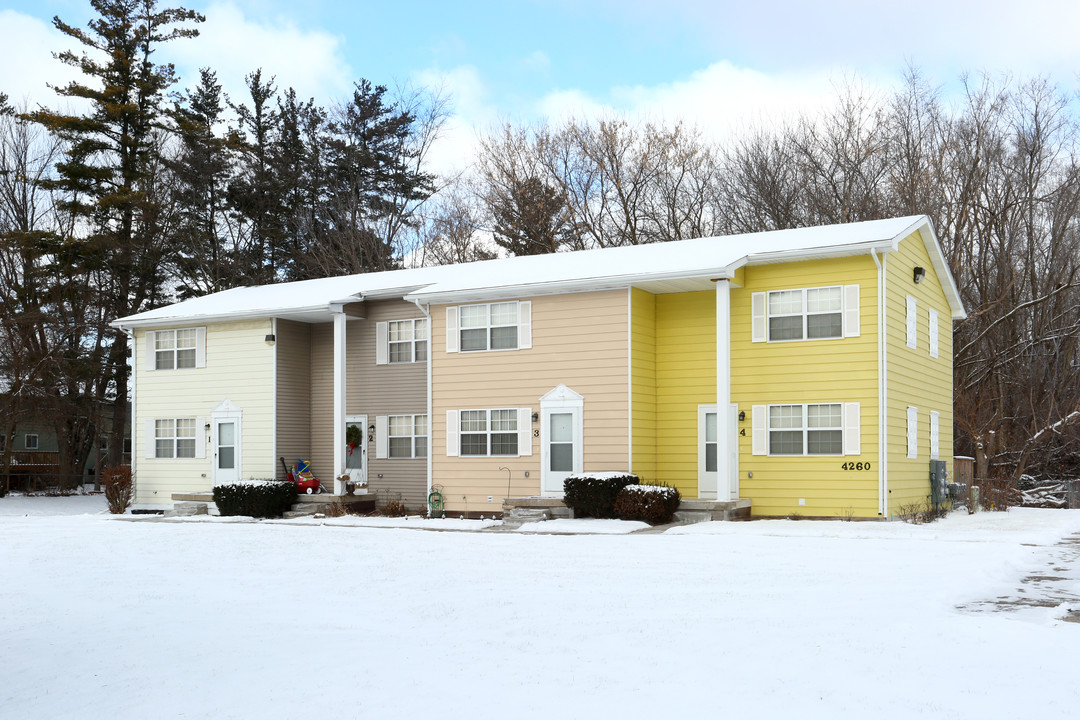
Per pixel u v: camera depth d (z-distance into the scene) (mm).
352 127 48656
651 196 42312
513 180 44656
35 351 38844
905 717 5922
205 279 44281
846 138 37812
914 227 22219
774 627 8703
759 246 22688
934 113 36312
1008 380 35188
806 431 21156
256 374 27266
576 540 17406
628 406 21828
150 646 8461
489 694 6594
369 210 47969
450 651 8016
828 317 21125
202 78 48656
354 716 6141
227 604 10734
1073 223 35656
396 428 26812
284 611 10195
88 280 41031
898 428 21281
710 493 22234
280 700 6566
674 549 15430
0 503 35750
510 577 12461
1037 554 14578
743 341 22047
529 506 21891
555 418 22844
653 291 22859
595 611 9797
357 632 8961
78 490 42750
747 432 21844
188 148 45062
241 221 46375
